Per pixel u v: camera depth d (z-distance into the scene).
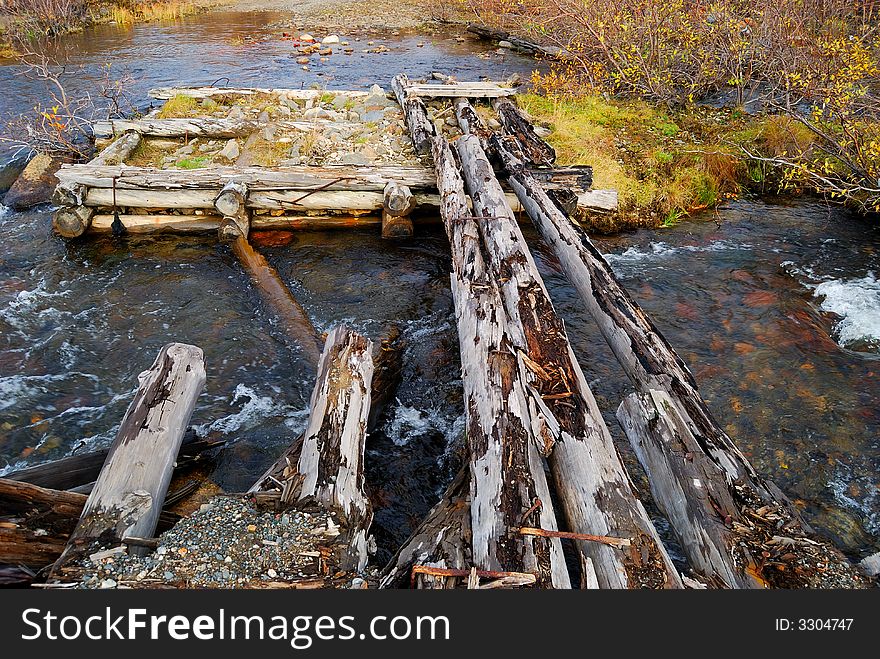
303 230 7.45
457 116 9.79
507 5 15.74
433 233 7.52
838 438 4.49
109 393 4.96
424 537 2.91
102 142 9.10
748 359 5.34
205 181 7.05
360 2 23.67
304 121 9.93
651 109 10.67
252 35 18.22
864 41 9.29
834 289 6.26
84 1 19.92
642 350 4.10
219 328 5.71
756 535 2.74
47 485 3.43
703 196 8.17
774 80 9.98
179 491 3.87
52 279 6.39
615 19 10.85
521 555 2.53
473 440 3.19
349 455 3.39
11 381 5.00
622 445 4.46
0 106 11.10
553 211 6.21
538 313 4.14
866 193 7.75
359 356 4.05
